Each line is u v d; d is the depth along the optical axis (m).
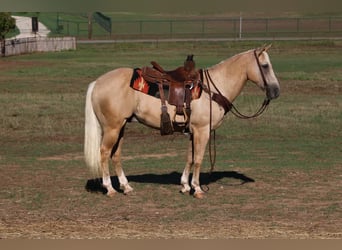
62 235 8.55
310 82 31.28
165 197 10.72
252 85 30.20
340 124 19.59
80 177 12.36
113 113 10.30
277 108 22.38
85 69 38.50
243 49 53.28
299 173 12.70
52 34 68.75
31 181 11.98
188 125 10.48
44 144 16.62
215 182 11.94
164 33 73.19
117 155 10.83
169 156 14.89
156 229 8.88
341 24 78.88
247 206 10.16
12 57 48.66
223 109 10.59
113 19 88.25
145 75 10.36
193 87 10.34
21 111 21.69
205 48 54.22
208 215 9.61
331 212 9.80
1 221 9.27
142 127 18.84
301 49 52.94
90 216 9.57
